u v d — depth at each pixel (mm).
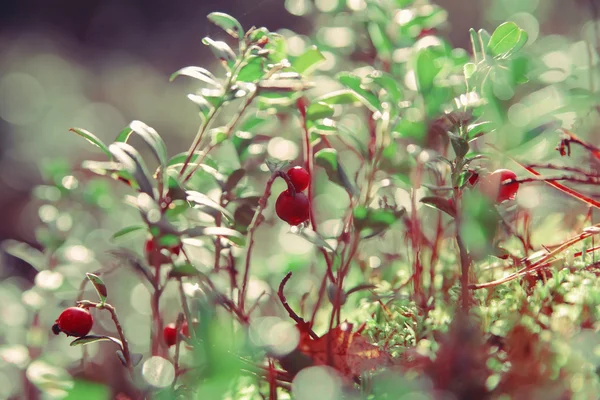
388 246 465
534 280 396
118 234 401
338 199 520
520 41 393
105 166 373
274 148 454
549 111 463
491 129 386
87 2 2500
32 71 2059
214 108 396
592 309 369
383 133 403
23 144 1519
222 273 435
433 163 411
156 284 386
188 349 396
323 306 449
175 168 412
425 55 405
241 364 373
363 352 375
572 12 876
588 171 435
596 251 408
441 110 406
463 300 377
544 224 455
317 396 360
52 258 519
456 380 350
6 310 541
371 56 508
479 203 377
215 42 402
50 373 386
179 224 416
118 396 375
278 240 535
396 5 492
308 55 414
